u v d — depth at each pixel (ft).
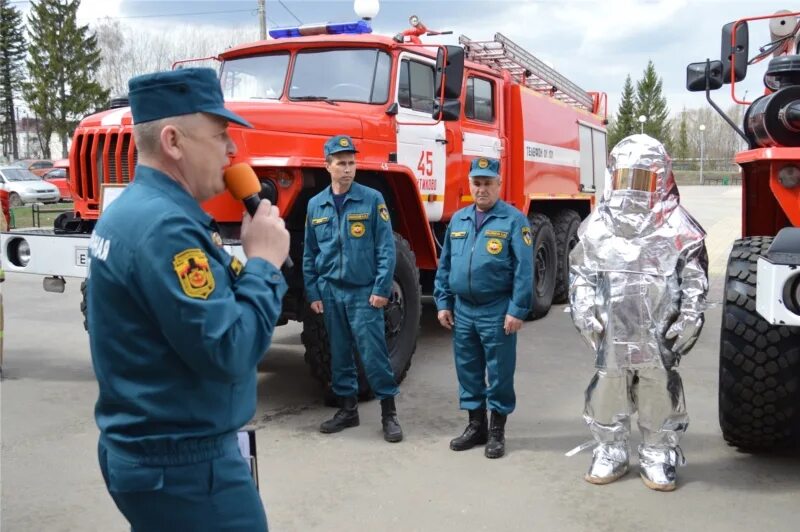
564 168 27.58
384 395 13.91
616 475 11.96
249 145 14.52
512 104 23.45
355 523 10.56
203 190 5.72
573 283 11.80
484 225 12.82
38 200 81.51
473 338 13.16
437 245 20.12
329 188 14.17
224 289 5.38
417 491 11.64
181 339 5.09
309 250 14.43
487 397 13.15
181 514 5.49
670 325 11.23
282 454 13.23
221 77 19.71
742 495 11.35
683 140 264.72
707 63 12.99
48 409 15.80
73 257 16.01
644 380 11.57
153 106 5.45
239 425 5.74
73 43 164.96
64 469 12.55
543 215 25.98
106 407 5.58
